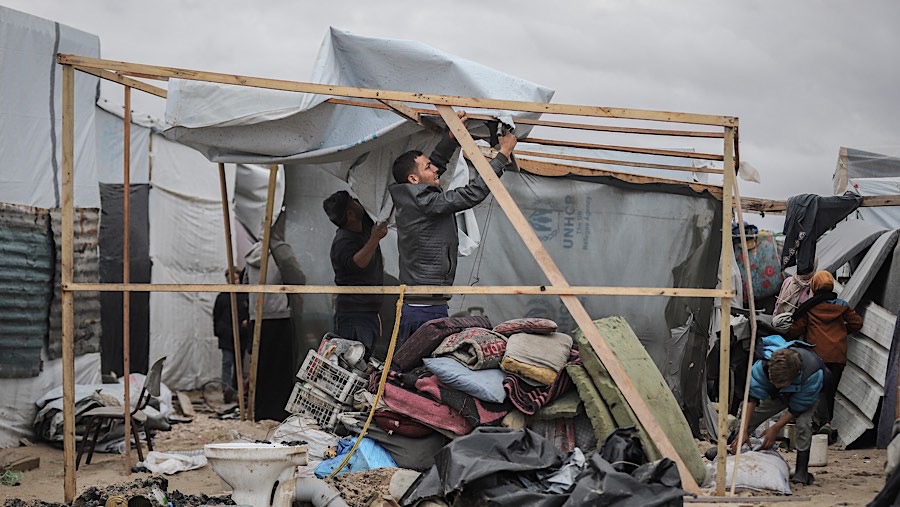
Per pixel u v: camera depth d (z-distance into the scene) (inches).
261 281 381.4
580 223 360.5
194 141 295.1
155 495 214.5
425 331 273.6
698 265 362.6
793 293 407.5
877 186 510.9
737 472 262.5
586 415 269.4
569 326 358.9
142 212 493.4
